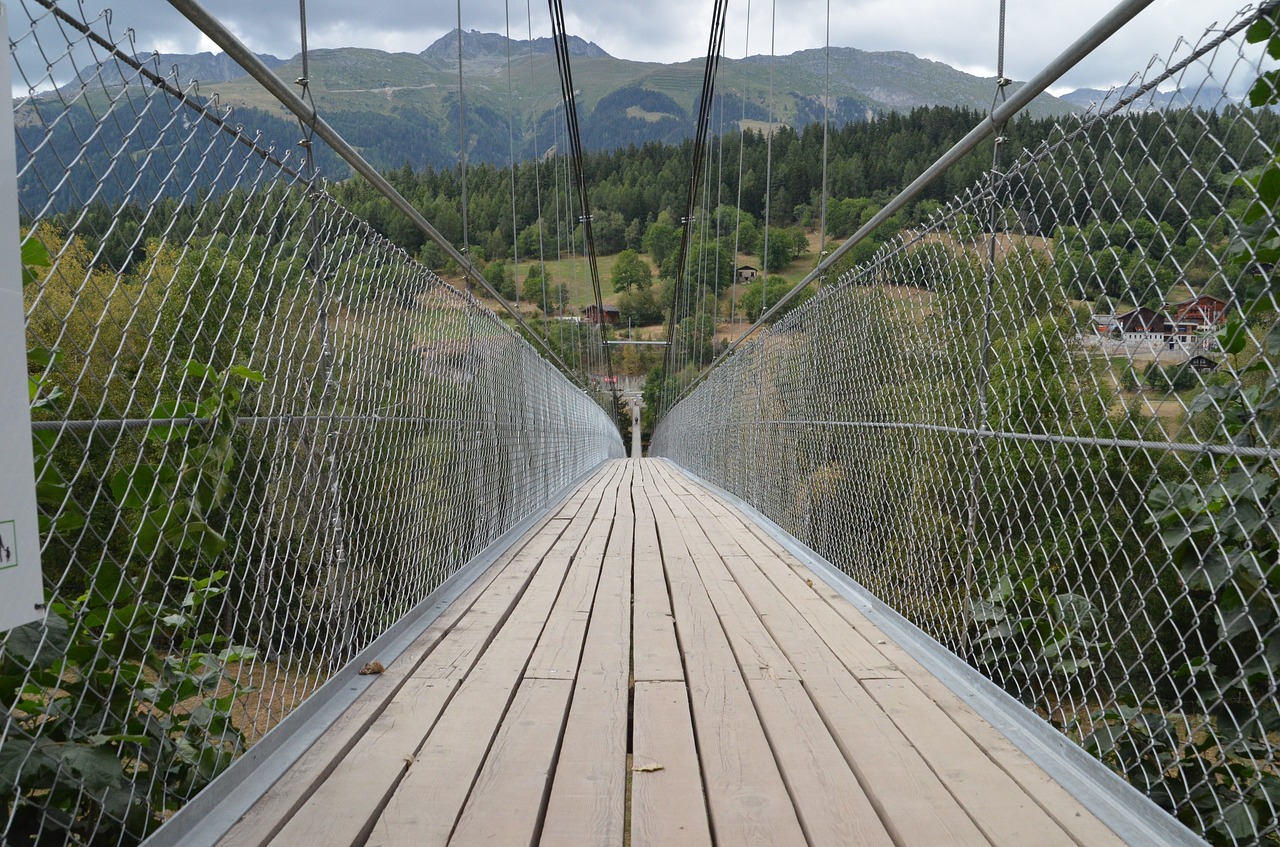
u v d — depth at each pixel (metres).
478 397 4.15
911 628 2.59
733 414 7.85
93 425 1.24
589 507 6.99
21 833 1.25
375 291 2.59
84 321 1.22
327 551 2.19
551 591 3.36
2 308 0.83
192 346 1.46
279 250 1.83
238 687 1.62
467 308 3.94
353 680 2.12
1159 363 1.43
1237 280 1.27
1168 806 1.57
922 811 1.47
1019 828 1.40
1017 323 1.99
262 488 1.88
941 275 2.50
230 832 1.36
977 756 1.71
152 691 1.44
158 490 1.42
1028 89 1.86
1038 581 2.04
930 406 2.60
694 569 3.94
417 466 3.03
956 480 2.41
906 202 2.89
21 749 1.19
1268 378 1.24
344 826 1.40
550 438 7.74
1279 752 1.27
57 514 1.17
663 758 1.73
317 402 2.11
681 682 2.23
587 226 16.98
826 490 3.97
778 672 2.30
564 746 1.79
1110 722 1.66
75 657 1.30
